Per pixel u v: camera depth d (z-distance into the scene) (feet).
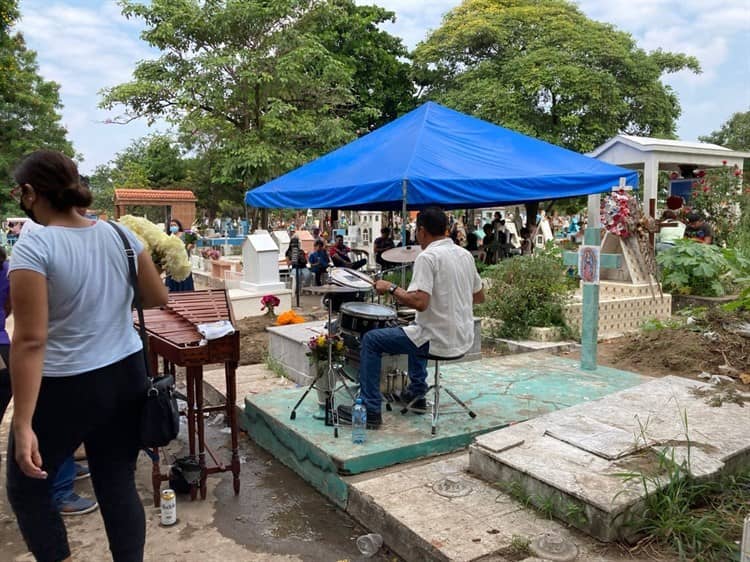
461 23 81.00
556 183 19.27
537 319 25.09
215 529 11.32
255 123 62.08
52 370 7.11
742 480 10.67
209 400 19.11
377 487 11.33
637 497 9.44
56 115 104.47
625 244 29.22
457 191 18.28
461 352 13.28
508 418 14.64
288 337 19.93
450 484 11.25
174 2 57.36
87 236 7.48
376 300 20.67
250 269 35.63
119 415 7.71
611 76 70.85
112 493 7.83
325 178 21.85
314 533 11.11
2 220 98.37
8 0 57.31
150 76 58.90
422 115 22.66
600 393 16.75
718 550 8.98
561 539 9.09
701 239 35.83
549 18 77.30
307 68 63.00
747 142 122.83
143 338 8.18
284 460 14.37
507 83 73.05
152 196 63.26
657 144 40.93
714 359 19.71
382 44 91.15
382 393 15.78
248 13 57.00
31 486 7.42
